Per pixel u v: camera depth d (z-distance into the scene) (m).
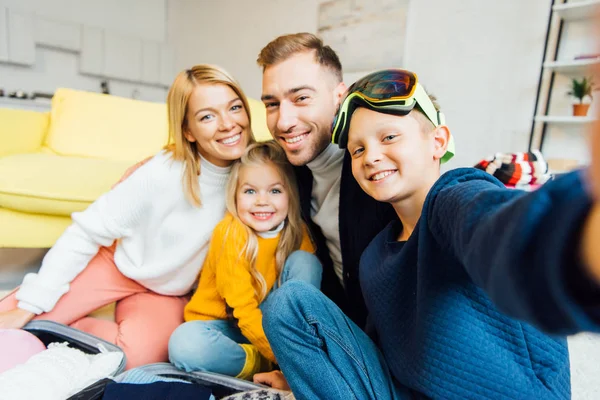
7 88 2.76
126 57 3.23
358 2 2.10
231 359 0.84
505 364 0.45
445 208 0.39
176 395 0.63
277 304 0.60
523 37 1.56
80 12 3.05
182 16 3.43
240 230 0.85
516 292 0.22
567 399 0.48
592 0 1.37
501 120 1.65
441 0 1.77
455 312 0.45
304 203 0.94
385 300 0.56
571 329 0.20
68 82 3.04
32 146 1.75
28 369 0.67
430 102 0.58
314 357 0.57
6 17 2.65
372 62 2.07
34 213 1.26
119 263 0.99
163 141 1.80
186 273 0.98
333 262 0.98
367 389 0.55
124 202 0.90
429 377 0.48
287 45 0.78
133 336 0.92
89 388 0.64
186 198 0.90
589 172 0.19
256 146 0.88
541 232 0.20
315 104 0.78
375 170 0.56
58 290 0.92
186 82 0.82
